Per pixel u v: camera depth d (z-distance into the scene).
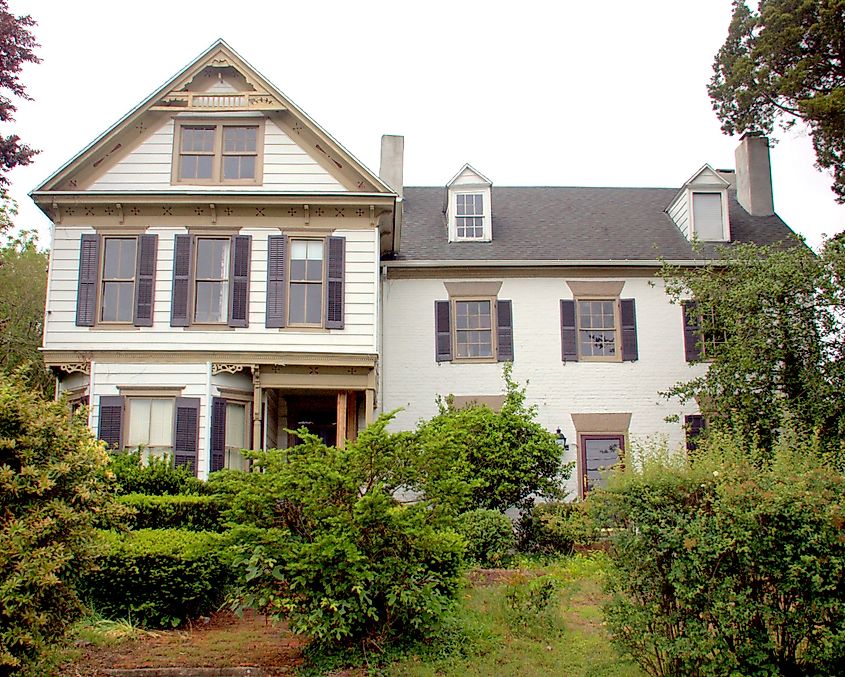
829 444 14.33
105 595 9.91
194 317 17.28
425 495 9.14
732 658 6.75
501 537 14.41
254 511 8.87
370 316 17.41
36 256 30.33
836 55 21.19
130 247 17.64
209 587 10.19
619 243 21.88
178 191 17.48
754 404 16.84
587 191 25.28
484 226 21.86
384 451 8.85
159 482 14.01
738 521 6.82
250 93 17.95
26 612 6.68
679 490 7.20
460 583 9.66
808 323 16.67
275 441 18.89
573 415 20.11
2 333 24.77
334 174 17.89
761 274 17.23
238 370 17.02
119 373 16.94
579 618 10.29
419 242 21.69
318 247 17.80
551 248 21.47
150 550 9.97
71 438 7.65
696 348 20.36
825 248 17.02
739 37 24.09
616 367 20.41
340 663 8.48
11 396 7.27
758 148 24.28
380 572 8.55
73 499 7.52
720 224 22.11
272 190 17.69
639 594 7.26
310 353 17.05
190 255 17.44
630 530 7.28
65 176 17.53
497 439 16.89
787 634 6.86
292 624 8.45
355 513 8.48
